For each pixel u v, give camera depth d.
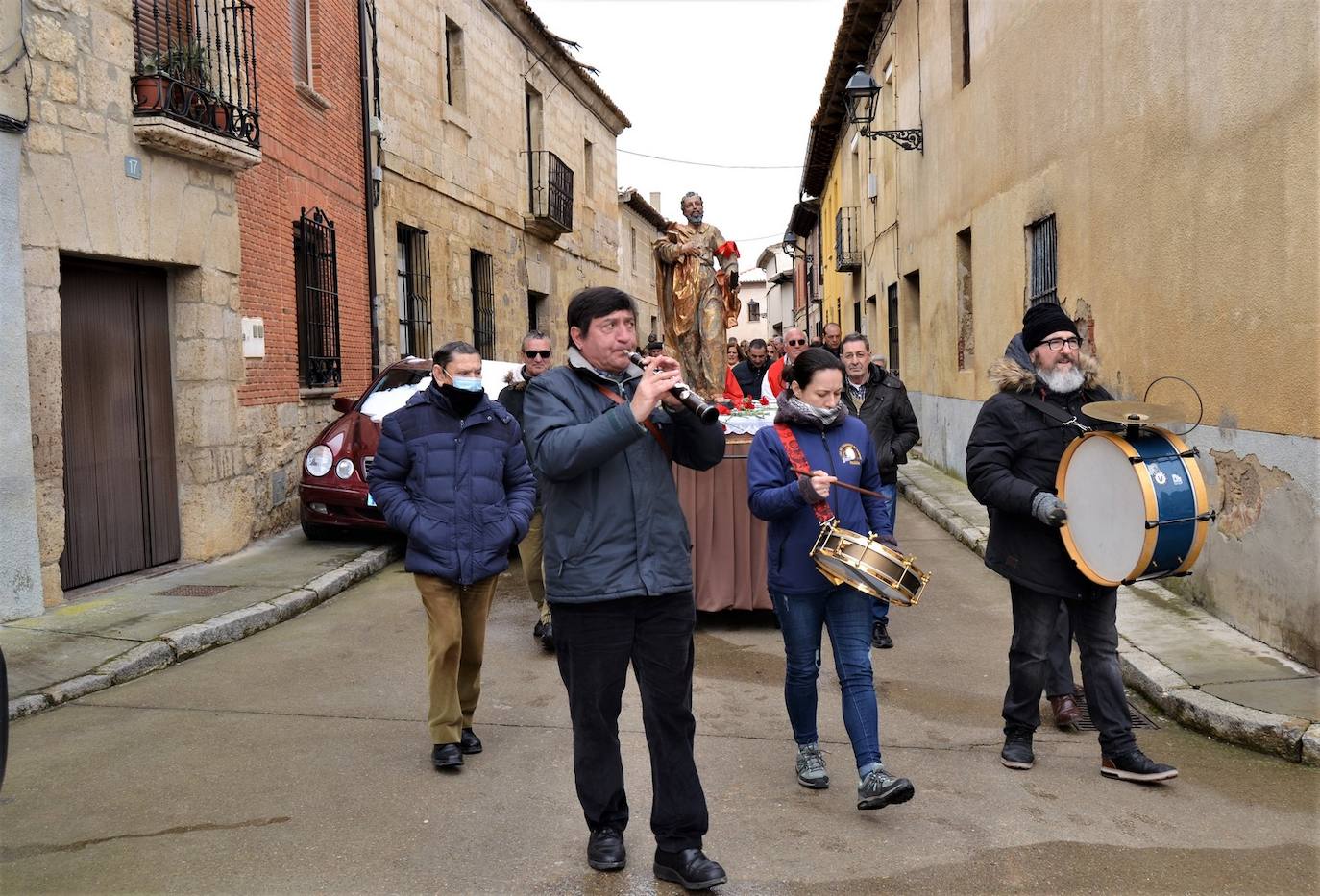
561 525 3.44
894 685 5.79
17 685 5.55
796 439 4.23
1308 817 3.94
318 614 7.66
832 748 4.81
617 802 3.59
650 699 3.48
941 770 4.50
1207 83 6.40
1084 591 4.36
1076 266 8.78
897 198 17.59
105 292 8.11
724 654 6.51
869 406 6.95
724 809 4.10
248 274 9.84
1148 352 7.32
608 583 3.39
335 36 12.39
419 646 6.70
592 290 3.52
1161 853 3.66
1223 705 4.86
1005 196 10.98
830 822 3.96
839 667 4.14
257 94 9.80
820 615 4.25
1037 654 4.47
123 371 8.30
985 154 11.76
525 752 4.78
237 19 9.55
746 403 8.05
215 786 4.36
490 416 4.83
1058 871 3.53
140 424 8.50
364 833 3.89
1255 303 5.89
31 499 6.91
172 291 8.88
